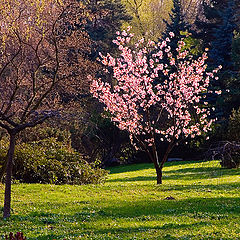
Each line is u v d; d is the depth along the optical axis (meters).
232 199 18.73
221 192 21.45
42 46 26.84
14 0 19.53
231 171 32.81
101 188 24.34
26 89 28.53
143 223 13.81
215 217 14.36
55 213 16.08
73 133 49.06
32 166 27.00
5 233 11.91
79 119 15.61
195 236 11.38
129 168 49.81
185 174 34.72
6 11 19.25
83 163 30.11
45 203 18.69
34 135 35.22
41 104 30.48
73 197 20.83
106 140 55.69
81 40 31.39
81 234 12.01
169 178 32.69
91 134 49.81
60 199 20.17
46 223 13.92
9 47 24.27
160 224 13.51
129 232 12.41
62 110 14.84
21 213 15.85
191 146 50.75
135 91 29.66
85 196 21.17
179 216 14.90
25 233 12.02
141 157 55.84
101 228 13.09
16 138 32.59
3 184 24.67
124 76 29.27
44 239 11.29
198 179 30.14
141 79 29.22
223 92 50.94
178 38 57.81
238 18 61.69
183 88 29.28
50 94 30.47
